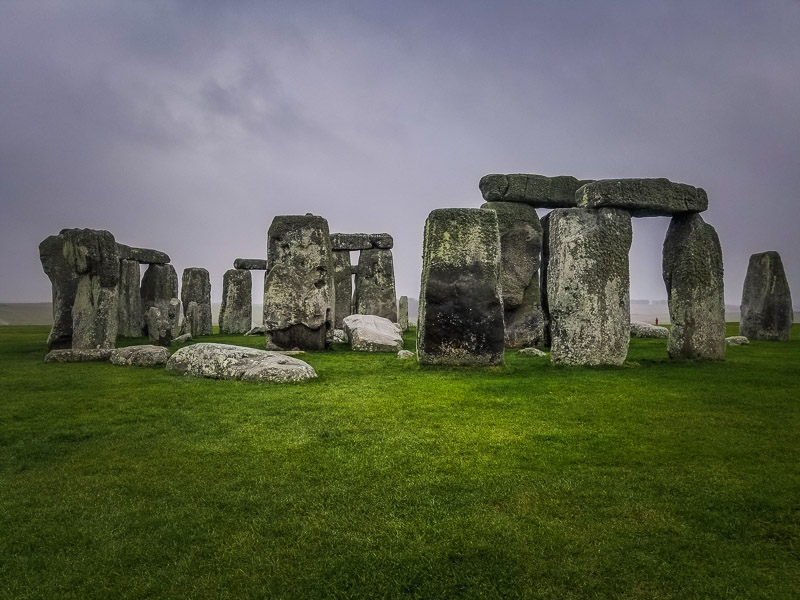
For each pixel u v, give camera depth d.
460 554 3.15
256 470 4.41
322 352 13.66
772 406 6.54
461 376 8.82
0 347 14.66
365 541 3.29
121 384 8.24
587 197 10.02
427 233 10.16
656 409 6.40
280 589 2.85
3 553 3.19
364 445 5.04
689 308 10.74
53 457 4.82
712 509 3.72
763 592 2.82
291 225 14.23
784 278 17.09
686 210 10.48
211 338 19.16
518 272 15.59
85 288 11.95
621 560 3.11
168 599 2.78
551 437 5.29
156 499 3.90
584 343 9.85
